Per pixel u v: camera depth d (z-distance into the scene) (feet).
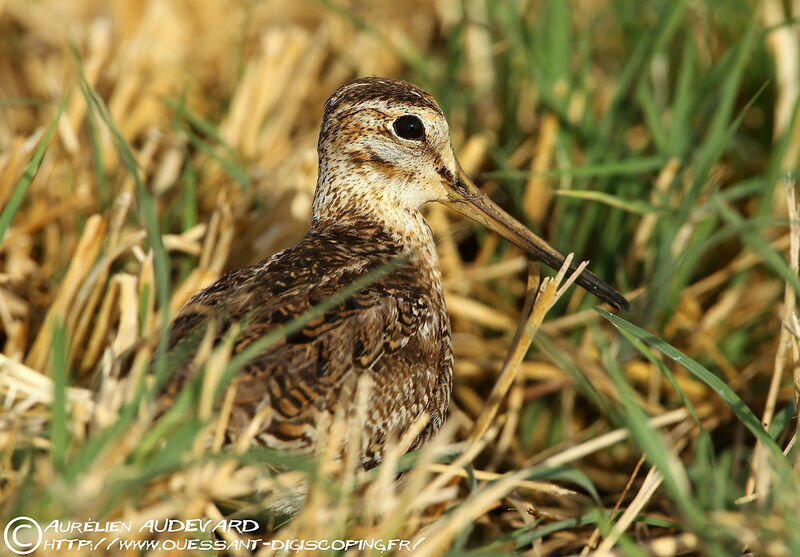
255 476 30.17
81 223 46.01
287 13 67.46
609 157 48.65
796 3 55.57
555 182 49.29
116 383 31.01
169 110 57.77
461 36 56.18
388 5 67.87
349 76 62.34
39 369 38.73
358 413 30.14
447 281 47.57
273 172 50.39
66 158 48.49
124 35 64.49
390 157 39.06
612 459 43.16
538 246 40.91
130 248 43.09
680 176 45.32
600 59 61.11
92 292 40.22
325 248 36.99
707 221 45.50
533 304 36.24
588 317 44.29
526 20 54.85
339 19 65.16
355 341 32.01
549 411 45.55
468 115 55.21
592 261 47.73
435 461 35.47
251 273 34.91
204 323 31.73
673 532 36.47
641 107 52.49
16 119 59.11
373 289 34.04
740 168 53.98
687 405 33.99
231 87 60.59
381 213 39.34
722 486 31.48
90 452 26.43
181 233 48.39
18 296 43.73
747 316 46.98
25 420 31.55
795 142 50.98
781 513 30.19
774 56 53.88
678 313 46.47
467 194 40.70
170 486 28.96
